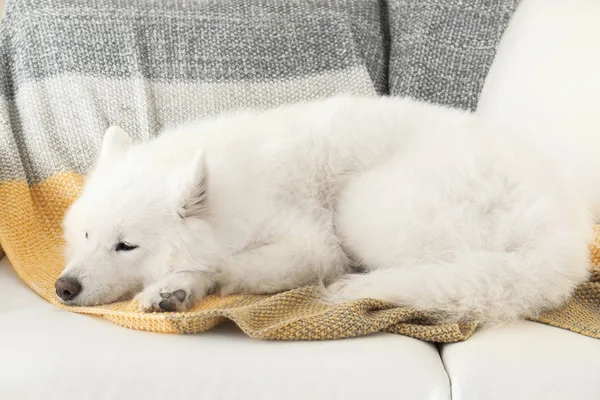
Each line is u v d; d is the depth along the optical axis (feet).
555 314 6.09
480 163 6.75
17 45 9.32
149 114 9.05
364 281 6.22
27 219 8.09
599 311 6.22
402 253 6.71
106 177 6.93
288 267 6.70
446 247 6.53
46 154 8.68
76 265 6.39
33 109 8.89
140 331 5.61
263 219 6.93
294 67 9.57
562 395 4.87
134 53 9.24
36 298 6.56
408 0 9.93
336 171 7.64
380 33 10.20
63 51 9.15
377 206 6.95
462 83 9.62
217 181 6.84
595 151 8.14
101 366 5.02
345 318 5.47
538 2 9.38
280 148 7.45
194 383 4.95
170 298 6.02
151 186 6.66
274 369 4.99
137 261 6.54
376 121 7.79
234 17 9.62
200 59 9.42
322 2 9.98
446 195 6.66
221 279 6.73
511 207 6.49
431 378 4.95
